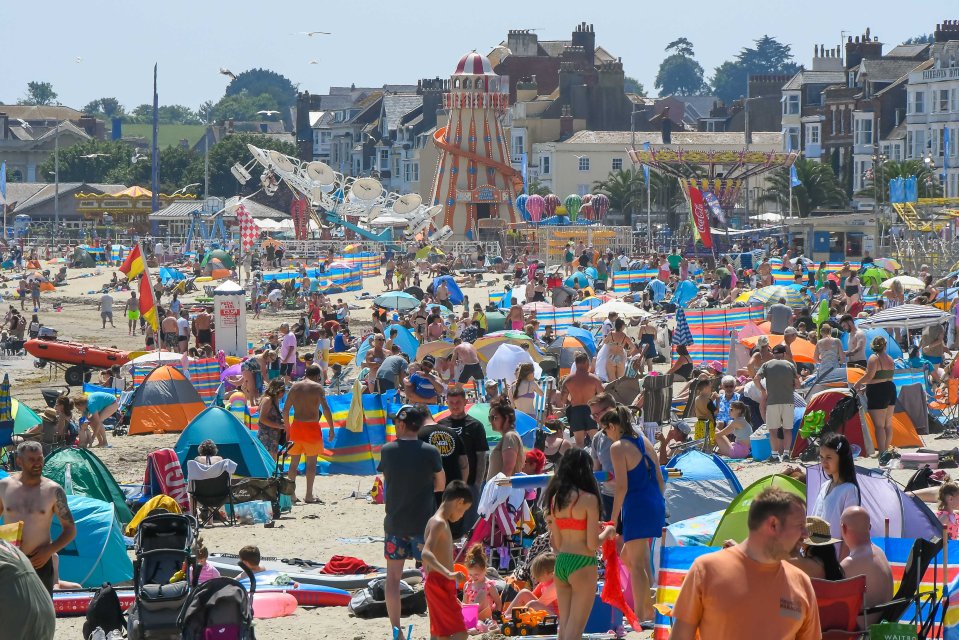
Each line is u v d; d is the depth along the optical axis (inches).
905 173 3772.1
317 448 839.1
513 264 3294.8
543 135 5398.6
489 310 1777.8
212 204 5044.3
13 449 911.0
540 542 550.6
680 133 5265.8
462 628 468.8
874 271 1990.7
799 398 962.1
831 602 374.3
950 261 2615.7
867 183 4224.9
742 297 1841.8
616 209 4776.1
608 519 540.7
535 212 4033.0
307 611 563.2
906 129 4286.4
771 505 310.5
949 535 541.3
